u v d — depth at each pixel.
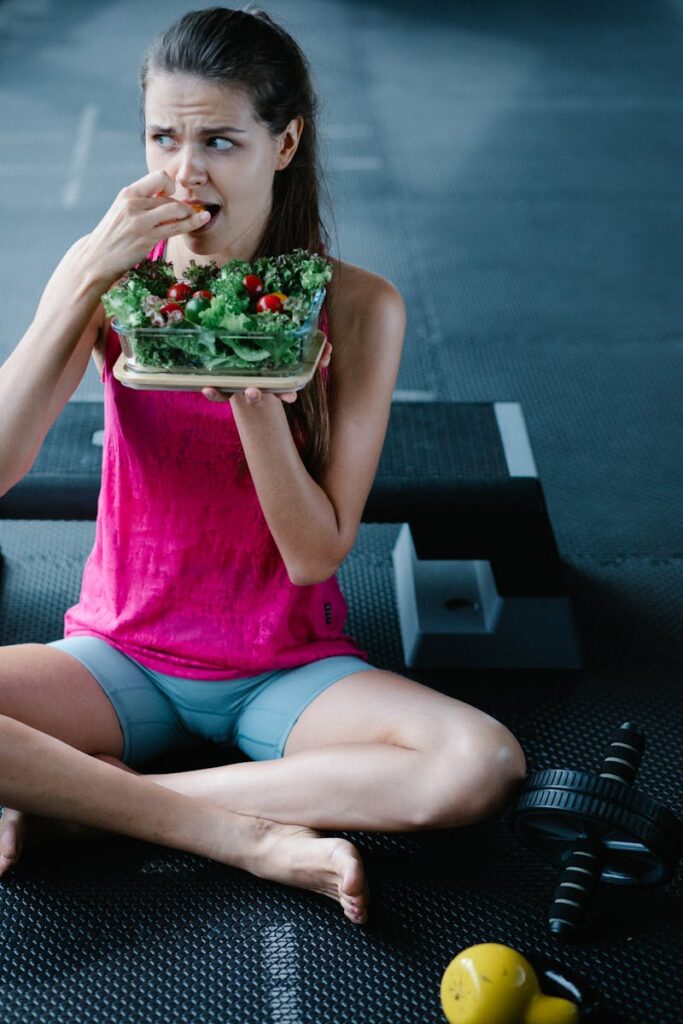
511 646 2.10
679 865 1.70
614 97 5.28
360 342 1.62
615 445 2.82
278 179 1.54
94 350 1.60
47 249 3.68
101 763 1.55
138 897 1.62
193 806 1.59
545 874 1.69
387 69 5.54
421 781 1.55
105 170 4.28
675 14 6.50
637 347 3.29
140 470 1.58
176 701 1.71
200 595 1.65
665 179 4.45
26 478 2.02
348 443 1.61
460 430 2.21
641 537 2.50
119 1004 1.46
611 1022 1.45
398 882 1.66
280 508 1.51
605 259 3.82
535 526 2.04
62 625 2.19
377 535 2.50
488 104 5.15
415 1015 1.46
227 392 1.36
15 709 1.57
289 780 1.60
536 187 4.35
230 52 1.36
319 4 6.48
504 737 1.57
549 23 6.31
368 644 2.17
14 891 1.62
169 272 1.44
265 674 1.69
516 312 3.46
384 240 3.88
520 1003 1.35
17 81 5.11
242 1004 1.47
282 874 1.58
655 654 2.16
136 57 5.45
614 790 1.49
